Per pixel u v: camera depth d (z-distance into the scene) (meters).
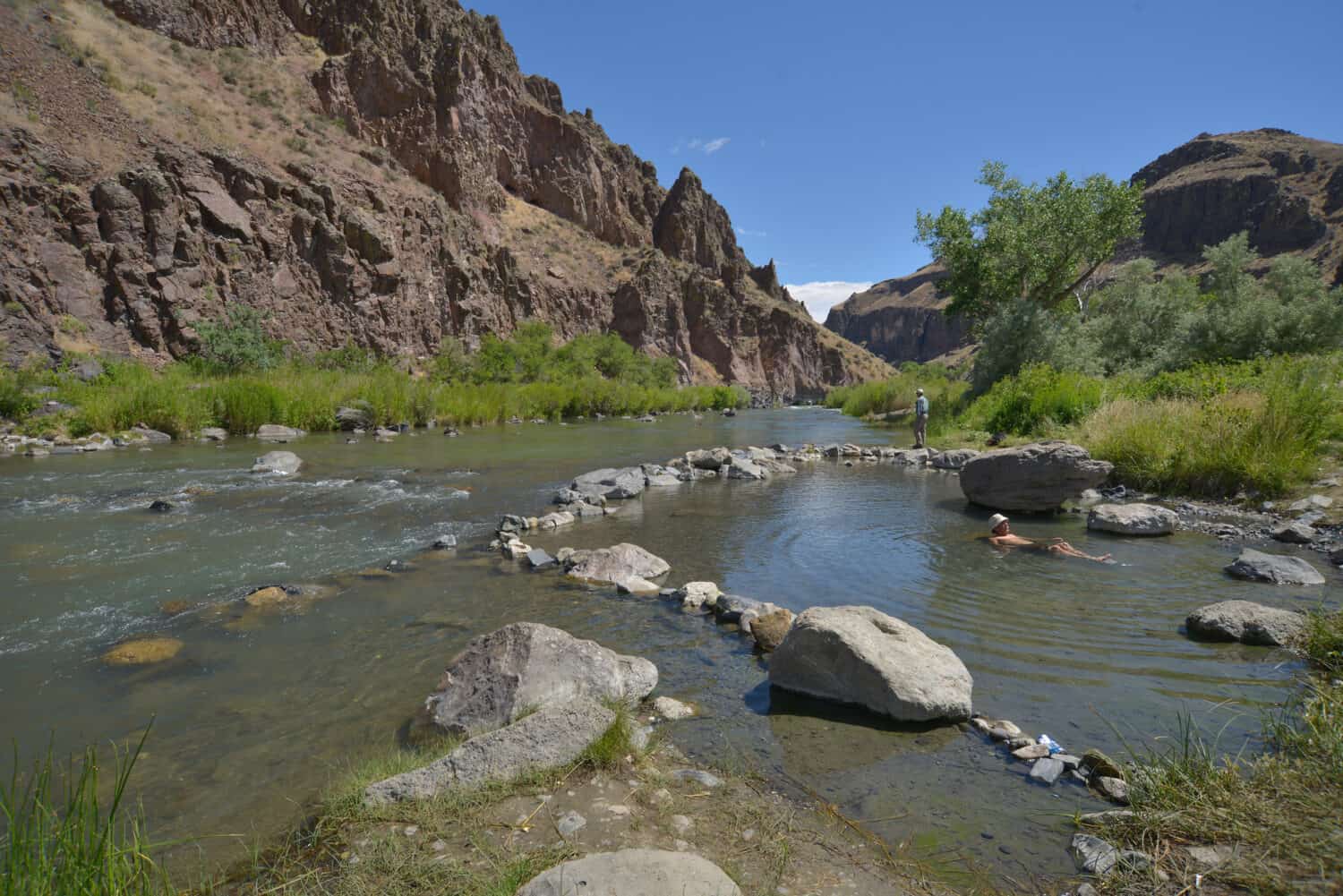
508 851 2.89
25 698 4.51
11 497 10.88
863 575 7.47
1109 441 13.23
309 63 52.19
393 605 6.38
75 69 32.25
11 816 2.49
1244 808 2.89
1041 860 2.90
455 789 3.35
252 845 3.04
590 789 3.41
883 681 4.35
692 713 4.39
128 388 21.08
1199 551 8.27
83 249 27.33
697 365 86.88
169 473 13.43
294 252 36.50
